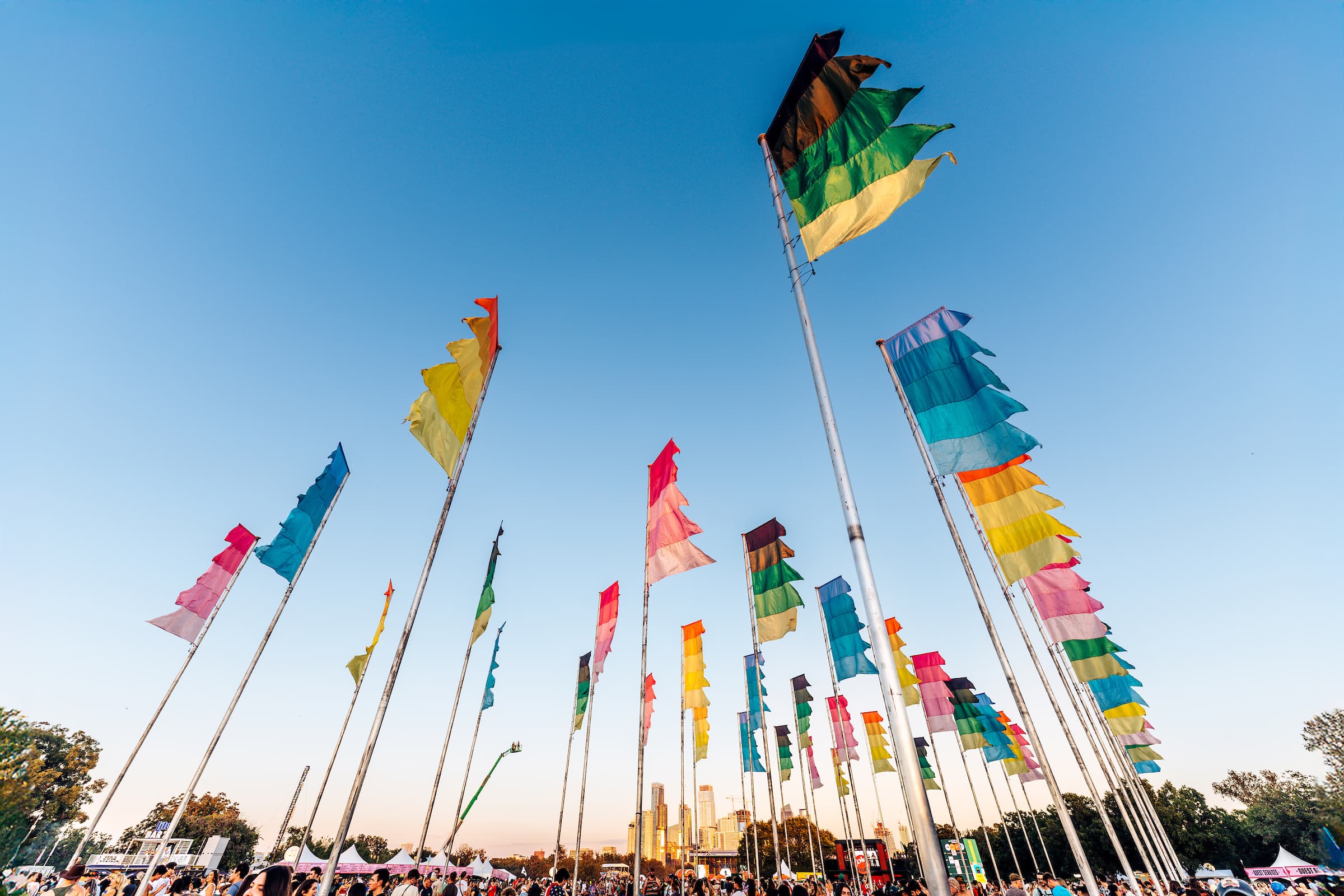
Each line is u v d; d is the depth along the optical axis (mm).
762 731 23891
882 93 10008
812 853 30156
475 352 13477
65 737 65938
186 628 20531
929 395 13805
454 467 12078
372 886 12414
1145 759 23688
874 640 6398
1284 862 31047
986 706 29609
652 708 31594
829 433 8141
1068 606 15234
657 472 15648
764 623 20797
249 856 83875
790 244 10148
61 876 15727
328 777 25750
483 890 23344
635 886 10703
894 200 9406
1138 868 52344
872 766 33531
